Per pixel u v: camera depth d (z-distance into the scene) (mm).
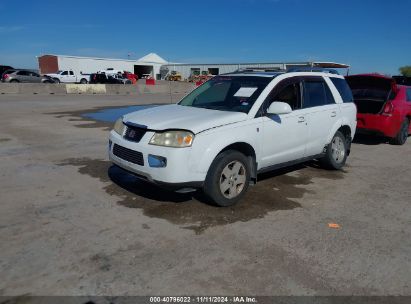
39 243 3789
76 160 7164
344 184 6086
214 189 4656
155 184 4508
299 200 5266
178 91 36594
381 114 9164
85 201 4957
